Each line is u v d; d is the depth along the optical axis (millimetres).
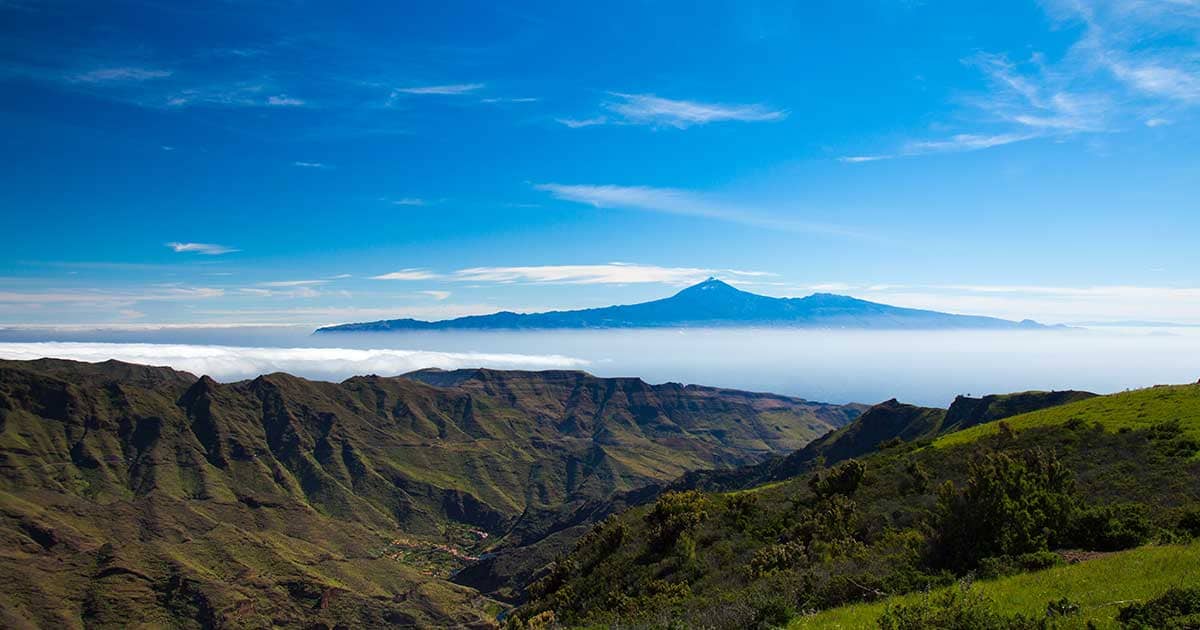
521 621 41125
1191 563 19312
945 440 57469
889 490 43000
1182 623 15008
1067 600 17328
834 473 45875
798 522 40812
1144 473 35250
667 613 27312
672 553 40562
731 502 46625
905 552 28453
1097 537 25656
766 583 28359
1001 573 22844
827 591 24031
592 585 41906
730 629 22625
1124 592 17766
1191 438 38781
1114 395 57125
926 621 16609
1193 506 27719
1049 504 26766
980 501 26219
